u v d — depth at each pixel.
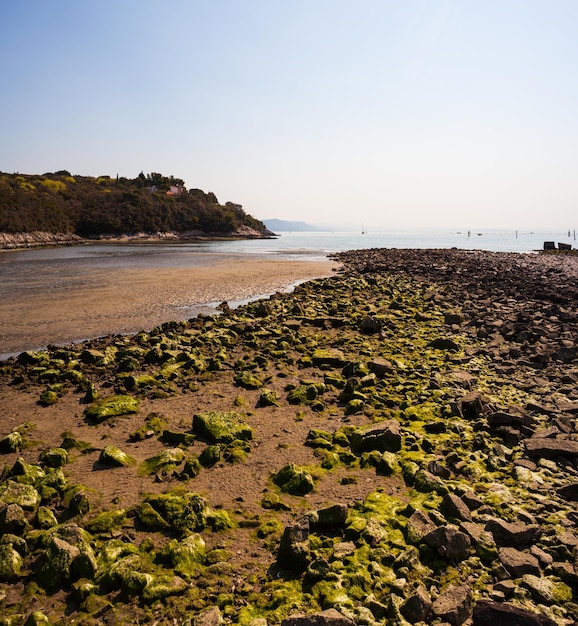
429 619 4.31
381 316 20.11
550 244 89.31
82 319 20.89
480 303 23.09
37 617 4.36
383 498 6.43
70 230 125.06
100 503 6.48
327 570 4.94
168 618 4.44
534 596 4.62
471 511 6.14
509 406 9.66
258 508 6.35
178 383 11.98
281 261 54.09
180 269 43.09
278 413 9.92
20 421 9.69
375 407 10.10
